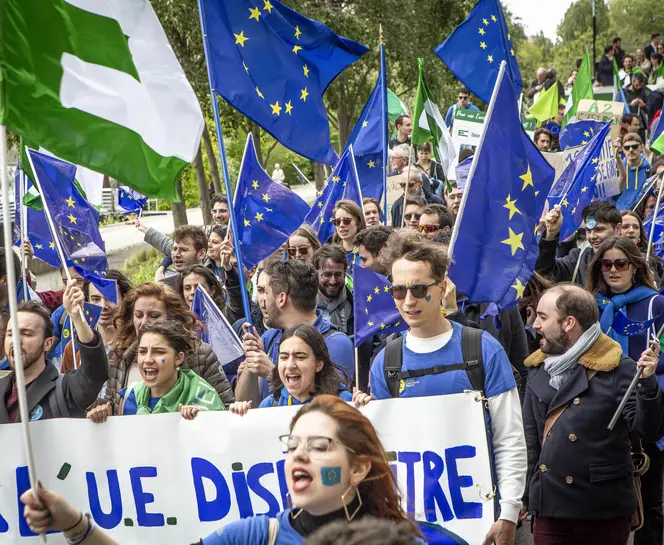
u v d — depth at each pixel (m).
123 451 4.57
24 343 4.82
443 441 4.34
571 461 4.75
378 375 4.57
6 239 3.68
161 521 4.56
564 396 4.80
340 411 3.00
